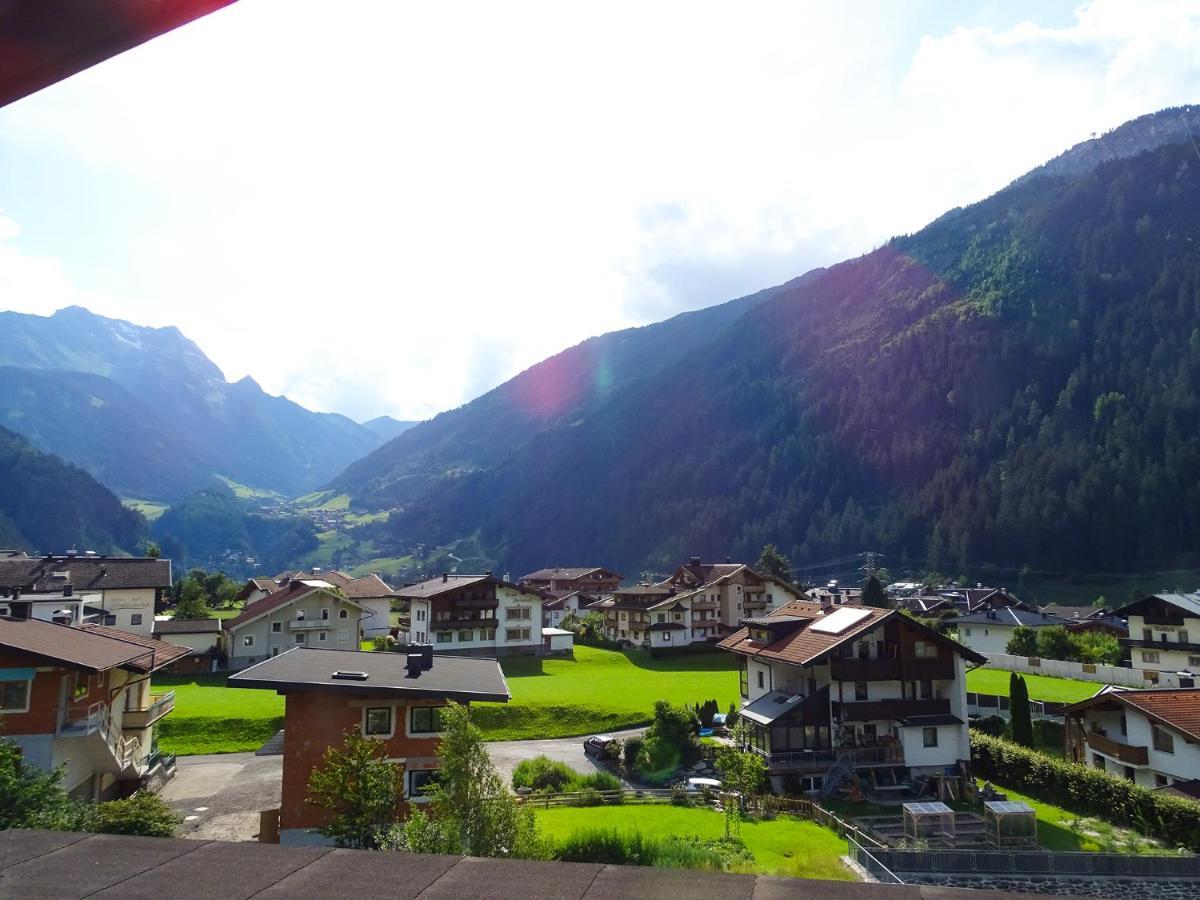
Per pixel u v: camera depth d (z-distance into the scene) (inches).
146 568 3206.2
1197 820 1352.1
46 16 118.0
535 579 5506.9
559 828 1293.1
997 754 1831.9
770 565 5315.0
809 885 143.6
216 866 158.9
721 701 2488.9
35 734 1148.5
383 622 3988.7
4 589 2509.8
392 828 855.1
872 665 1793.8
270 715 2057.1
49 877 154.9
